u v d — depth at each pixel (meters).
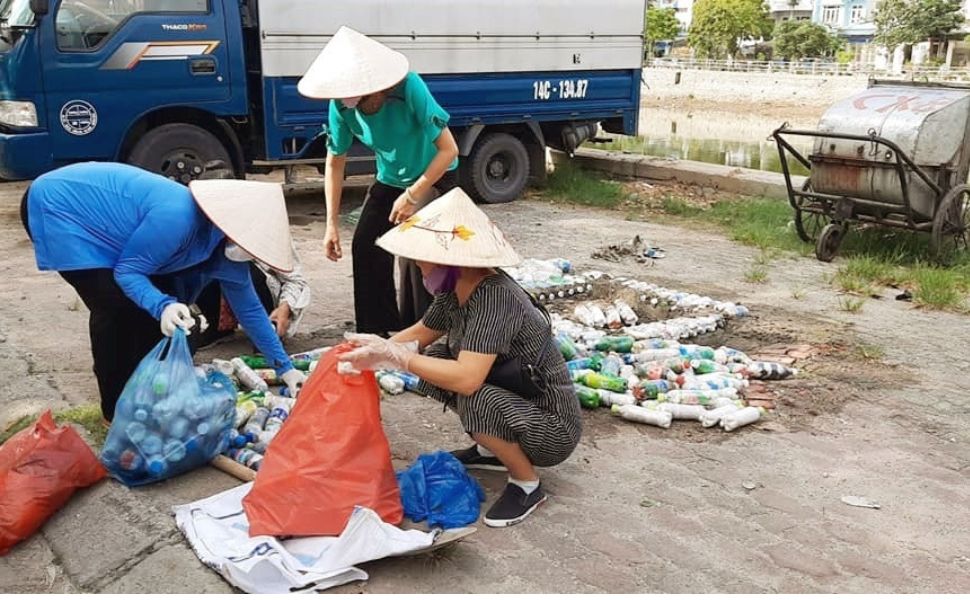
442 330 3.54
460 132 10.22
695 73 47.56
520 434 3.26
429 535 3.03
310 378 3.24
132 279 3.56
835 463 3.90
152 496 3.45
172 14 8.44
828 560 3.15
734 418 4.19
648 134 26.66
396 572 3.02
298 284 5.25
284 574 2.88
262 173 9.81
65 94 8.10
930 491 3.67
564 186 11.34
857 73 44.78
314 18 8.97
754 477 3.75
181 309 3.55
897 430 4.26
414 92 4.39
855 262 7.31
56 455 3.39
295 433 3.17
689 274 7.25
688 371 4.78
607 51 11.03
